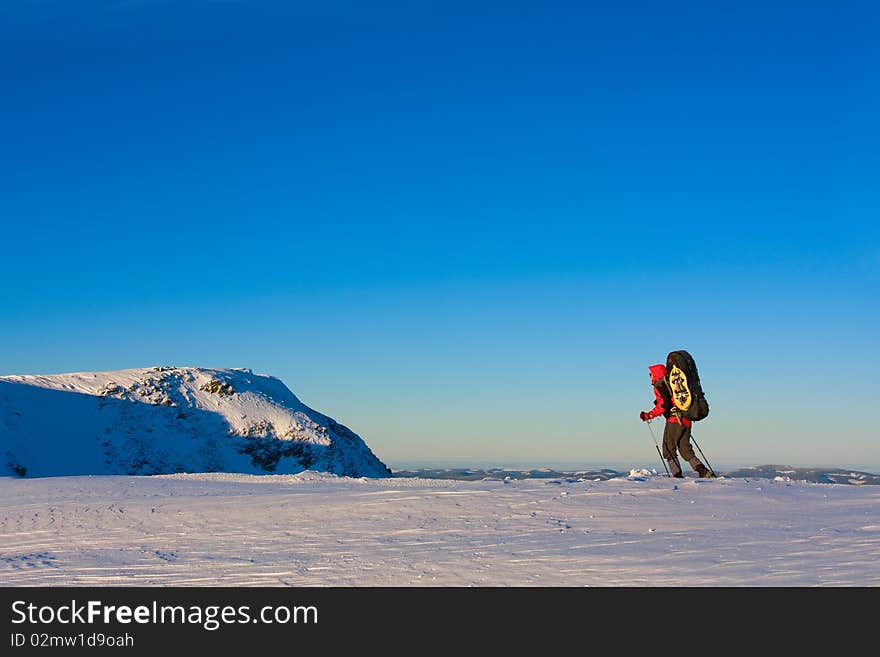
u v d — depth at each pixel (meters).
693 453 18.48
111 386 132.75
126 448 117.75
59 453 112.12
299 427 129.75
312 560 11.82
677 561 9.89
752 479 17.70
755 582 8.63
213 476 28.53
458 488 18.81
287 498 19.09
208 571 11.55
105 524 17.09
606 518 13.55
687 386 18.28
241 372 150.75
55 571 12.34
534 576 9.70
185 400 133.12
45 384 131.00
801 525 11.98
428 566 10.76
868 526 11.59
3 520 18.55
